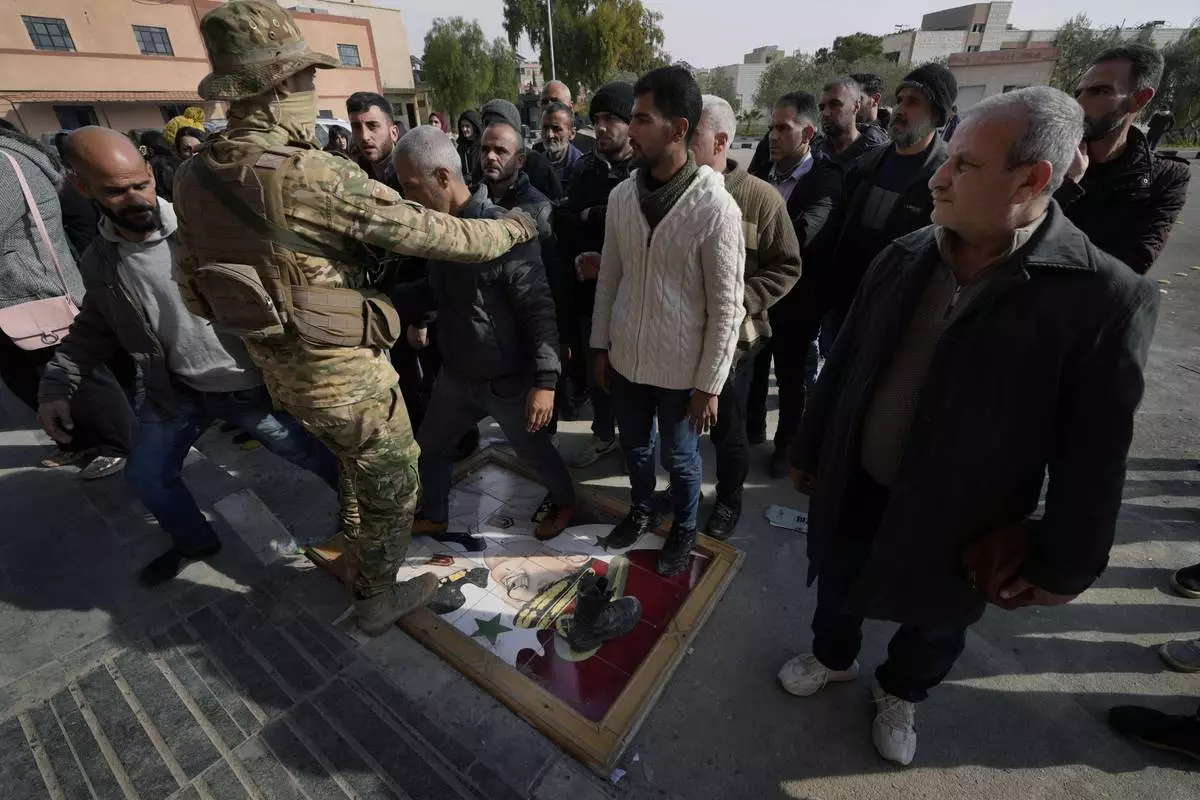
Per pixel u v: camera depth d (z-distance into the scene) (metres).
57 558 2.53
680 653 2.03
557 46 34.78
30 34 18.56
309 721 1.83
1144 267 2.29
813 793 1.66
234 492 2.91
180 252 1.63
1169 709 1.87
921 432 1.29
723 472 2.59
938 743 1.78
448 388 2.30
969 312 1.18
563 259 2.67
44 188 2.66
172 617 2.22
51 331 2.72
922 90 2.38
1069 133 1.01
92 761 1.73
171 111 21.84
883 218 2.65
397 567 2.12
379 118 3.28
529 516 2.79
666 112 1.63
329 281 1.58
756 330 2.28
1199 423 3.47
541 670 2.00
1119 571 2.42
